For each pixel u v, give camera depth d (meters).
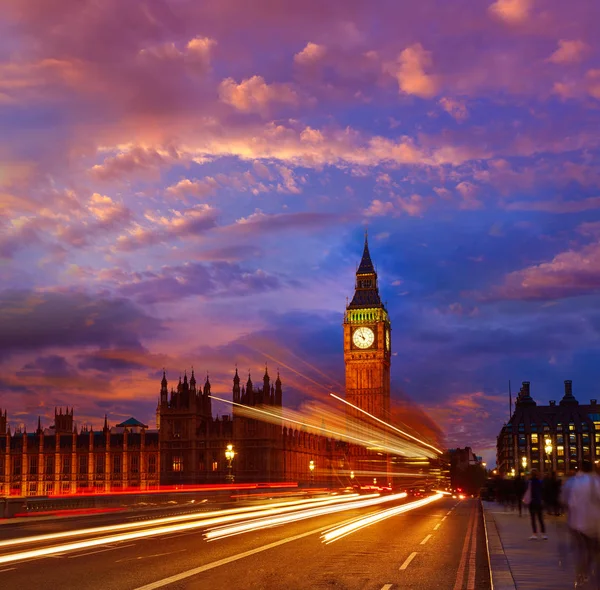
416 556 29.62
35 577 23.55
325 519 53.12
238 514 60.75
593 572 22.34
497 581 21.52
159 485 183.62
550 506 51.12
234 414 180.62
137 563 26.98
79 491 194.25
